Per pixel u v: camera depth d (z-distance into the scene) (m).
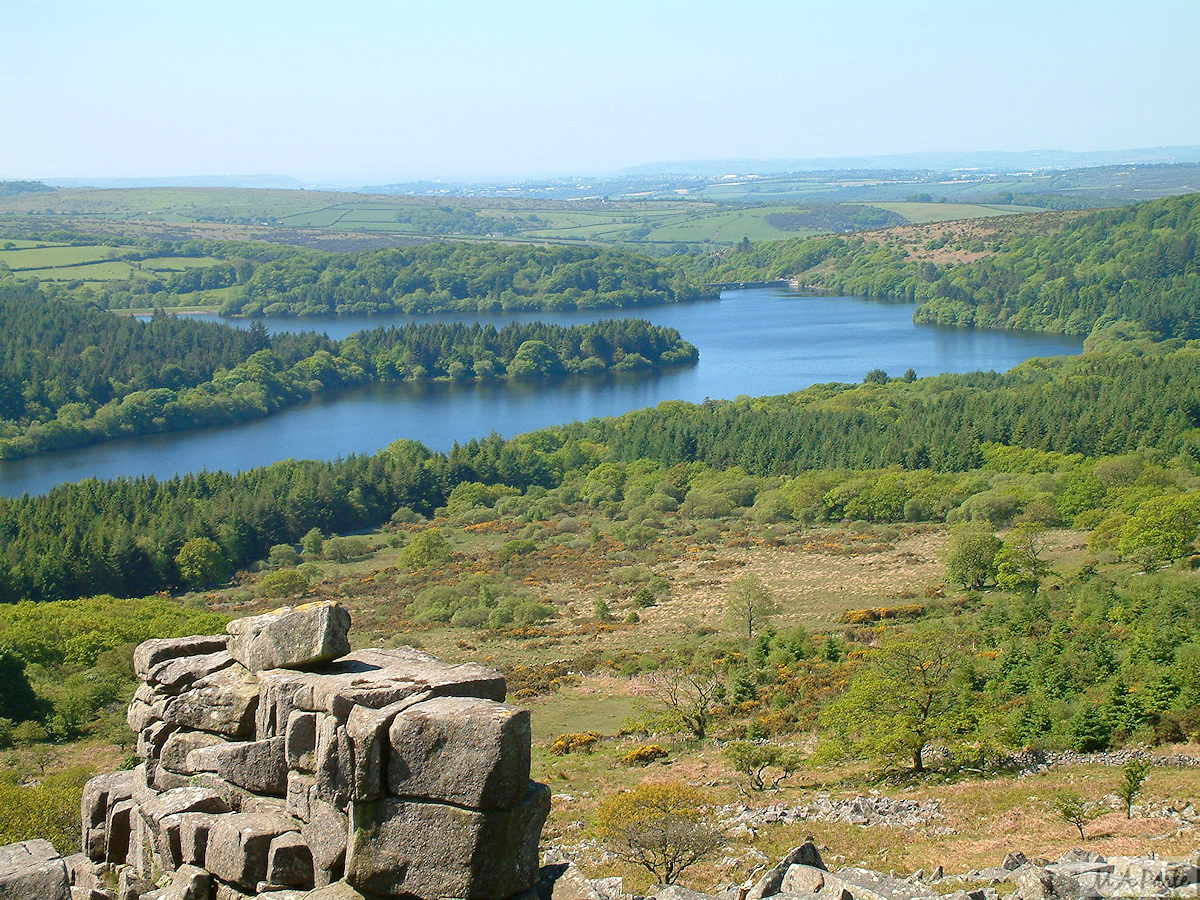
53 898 17.72
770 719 58.25
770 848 34.78
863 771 47.91
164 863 17.41
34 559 112.69
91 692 62.56
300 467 151.75
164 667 19.19
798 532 126.81
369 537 140.00
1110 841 30.89
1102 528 97.62
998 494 123.19
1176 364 181.12
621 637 87.06
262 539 133.00
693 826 32.78
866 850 33.69
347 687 16.23
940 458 148.25
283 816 16.78
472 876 14.36
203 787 17.94
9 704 59.66
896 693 48.69
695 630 87.12
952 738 46.06
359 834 14.90
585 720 63.91
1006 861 25.73
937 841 34.03
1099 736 46.16
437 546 121.50
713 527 130.50
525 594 105.06
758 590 87.12
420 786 14.62
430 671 16.86
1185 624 59.97
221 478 145.88
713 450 161.50
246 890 16.22
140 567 118.25
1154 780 39.06
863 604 91.75
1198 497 92.38
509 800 14.46
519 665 79.69
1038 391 173.25
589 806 44.06
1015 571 91.00
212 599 111.25
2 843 30.25
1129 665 54.00
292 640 17.84
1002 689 54.41
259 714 17.69
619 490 154.00
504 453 165.00
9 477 174.00
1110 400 158.75
